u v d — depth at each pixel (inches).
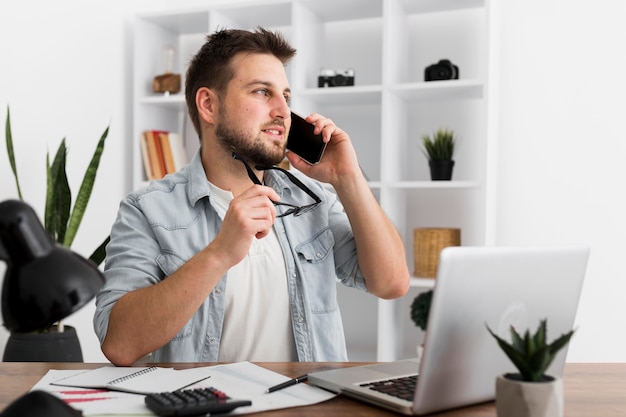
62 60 119.9
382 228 63.0
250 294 61.9
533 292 38.2
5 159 108.0
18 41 110.7
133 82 139.3
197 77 64.9
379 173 130.4
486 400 38.5
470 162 124.4
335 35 133.0
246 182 65.5
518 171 121.3
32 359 96.7
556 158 119.3
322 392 40.4
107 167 131.1
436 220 126.5
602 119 116.7
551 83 119.5
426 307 110.6
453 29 125.6
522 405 31.2
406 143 126.3
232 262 50.1
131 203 63.2
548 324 39.7
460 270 33.9
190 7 132.6
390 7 114.3
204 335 59.7
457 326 34.9
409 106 128.0
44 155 116.1
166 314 49.6
